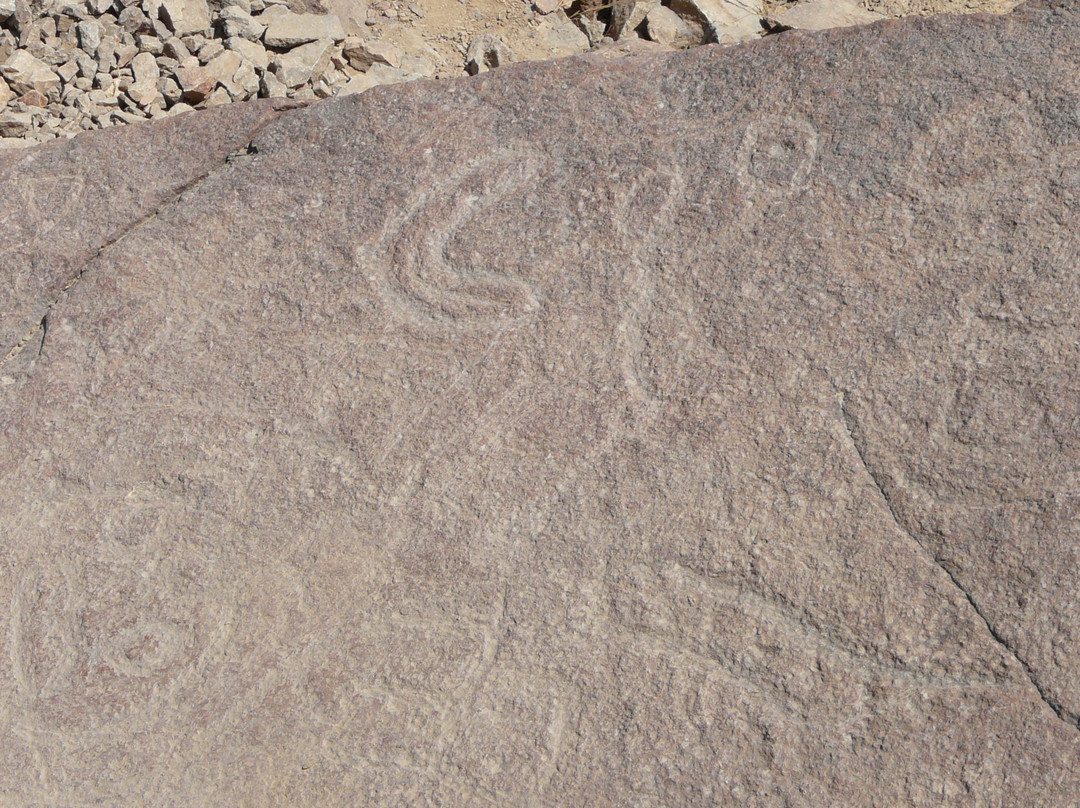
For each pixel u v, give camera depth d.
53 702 1.59
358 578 1.61
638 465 1.59
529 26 3.42
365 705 1.53
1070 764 1.35
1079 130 1.61
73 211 1.99
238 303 1.84
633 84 1.83
